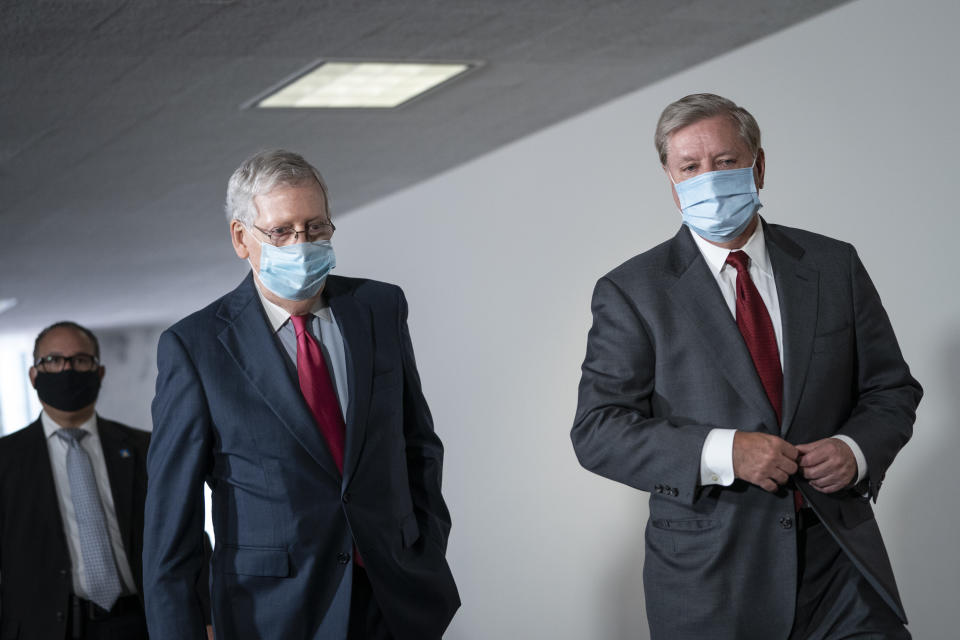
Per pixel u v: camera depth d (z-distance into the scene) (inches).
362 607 80.4
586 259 195.0
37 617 118.0
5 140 178.4
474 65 160.6
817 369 78.6
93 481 124.0
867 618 76.4
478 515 231.6
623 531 185.6
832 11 143.3
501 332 222.5
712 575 77.7
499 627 223.5
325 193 79.1
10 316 420.8
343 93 173.2
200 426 79.1
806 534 78.4
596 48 155.3
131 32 132.3
